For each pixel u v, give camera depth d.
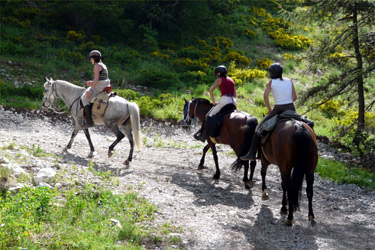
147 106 15.73
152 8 24.72
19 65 18.66
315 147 6.26
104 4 22.38
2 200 5.95
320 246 6.00
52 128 13.65
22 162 7.90
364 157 13.33
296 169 5.97
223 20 29.03
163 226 6.20
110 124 9.53
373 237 6.56
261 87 21.19
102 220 6.06
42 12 24.48
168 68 21.88
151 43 24.33
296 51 27.38
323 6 13.90
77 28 23.72
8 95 15.48
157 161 10.66
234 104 8.72
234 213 7.10
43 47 20.97
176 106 16.61
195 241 5.86
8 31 21.66
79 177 7.64
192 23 25.95
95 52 9.41
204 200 7.65
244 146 7.79
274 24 30.16
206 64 22.12
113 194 7.01
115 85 18.72
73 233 5.39
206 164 10.79
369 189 9.66
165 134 14.62
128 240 5.64
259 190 8.72
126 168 9.37
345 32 14.28
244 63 23.77
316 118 18.92
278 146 6.31
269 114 6.97
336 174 10.55
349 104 15.03
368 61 14.23
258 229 6.49
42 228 5.37
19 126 13.20
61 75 18.66
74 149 10.76
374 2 13.30
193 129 15.19
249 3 33.22
